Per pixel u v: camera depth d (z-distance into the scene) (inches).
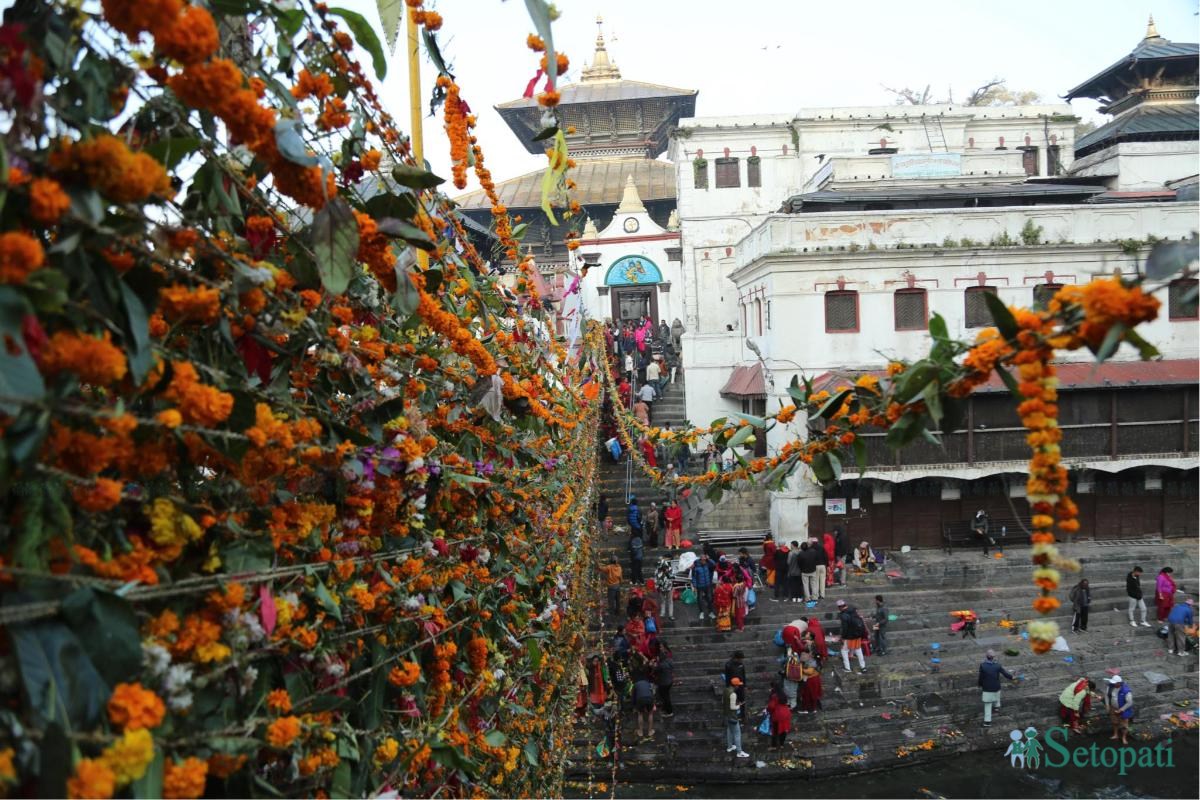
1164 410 810.8
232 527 96.8
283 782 99.7
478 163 207.9
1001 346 108.7
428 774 143.9
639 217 1237.1
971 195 877.8
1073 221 828.6
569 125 1448.1
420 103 221.8
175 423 80.4
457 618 171.3
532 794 235.3
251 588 98.8
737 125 1200.2
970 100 1674.5
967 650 698.8
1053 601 100.0
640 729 595.8
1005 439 804.6
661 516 861.2
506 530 207.2
